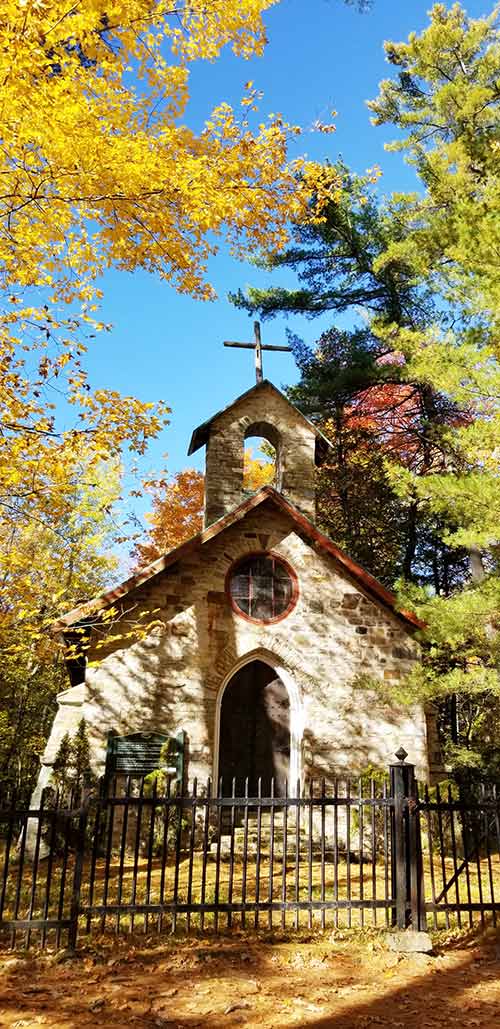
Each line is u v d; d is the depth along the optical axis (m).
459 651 12.76
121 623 12.90
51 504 9.60
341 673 13.47
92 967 5.67
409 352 13.70
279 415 16.58
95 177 6.61
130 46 6.14
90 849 11.17
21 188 6.75
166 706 12.52
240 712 15.48
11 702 22.31
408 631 14.05
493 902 7.05
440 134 18.88
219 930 6.61
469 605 10.67
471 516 11.09
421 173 17.72
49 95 5.77
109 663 12.62
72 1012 4.79
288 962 5.97
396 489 11.85
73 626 12.31
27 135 6.18
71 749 11.83
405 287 20.58
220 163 7.18
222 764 15.05
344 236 20.52
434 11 18.42
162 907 6.42
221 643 13.18
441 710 21.38
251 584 13.88
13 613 10.08
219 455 15.99
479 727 19.72
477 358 11.30
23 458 8.52
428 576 23.47
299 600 13.82
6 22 5.34
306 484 16.00
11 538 12.62
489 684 11.40
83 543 13.66
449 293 13.27
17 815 6.24
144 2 5.84
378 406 23.05
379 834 12.20
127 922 6.88
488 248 11.37
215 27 6.38
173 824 11.48
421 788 12.30
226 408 16.30
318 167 7.84
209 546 13.79
